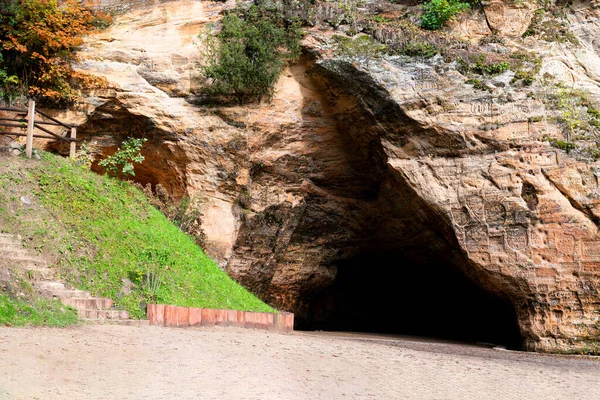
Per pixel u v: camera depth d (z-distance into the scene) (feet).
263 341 33.09
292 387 23.54
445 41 58.49
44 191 39.96
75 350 24.47
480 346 59.16
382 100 57.88
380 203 65.67
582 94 56.34
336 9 60.03
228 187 60.03
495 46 59.00
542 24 59.93
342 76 58.39
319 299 76.54
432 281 75.77
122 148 58.49
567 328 53.36
